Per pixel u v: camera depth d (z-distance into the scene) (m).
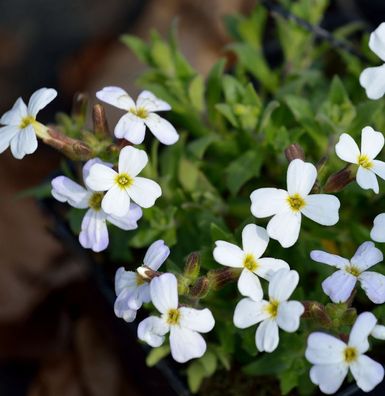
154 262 0.29
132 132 0.30
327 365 0.27
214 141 0.35
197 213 0.34
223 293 0.33
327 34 0.38
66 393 0.42
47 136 0.31
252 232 0.29
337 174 0.30
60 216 0.37
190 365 0.33
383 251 0.32
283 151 0.34
